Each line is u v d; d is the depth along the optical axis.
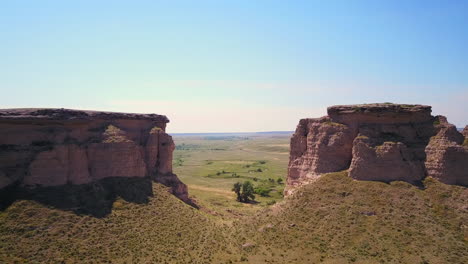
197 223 70.06
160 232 61.59
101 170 69.44
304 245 54.03
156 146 85.38
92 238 53.97
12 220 52.25
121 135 75.38
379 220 54.88
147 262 50.88
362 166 63.16
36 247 48.91
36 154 59.81
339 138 69.12
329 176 67.12
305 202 64.44
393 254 47.84
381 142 64.12
